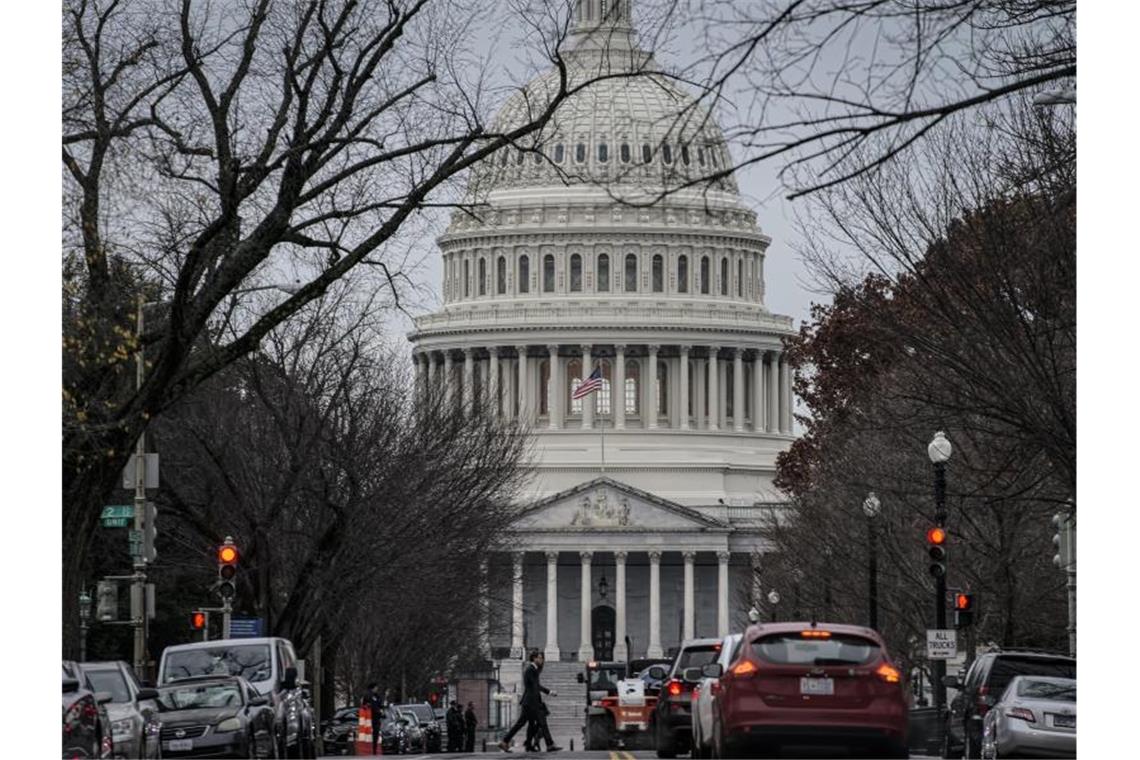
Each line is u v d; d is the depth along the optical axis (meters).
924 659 161.88
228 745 80.50
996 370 93.12
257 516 136.25
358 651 182.25
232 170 78.38
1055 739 72.94
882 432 142.12
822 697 61.25
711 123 57.97
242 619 124.12
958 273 94.06
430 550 153.12
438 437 167.75
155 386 77.81
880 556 153.12
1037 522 136.25
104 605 110.12
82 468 76.56
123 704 71.75
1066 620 142.62
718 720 63.88
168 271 100.50
